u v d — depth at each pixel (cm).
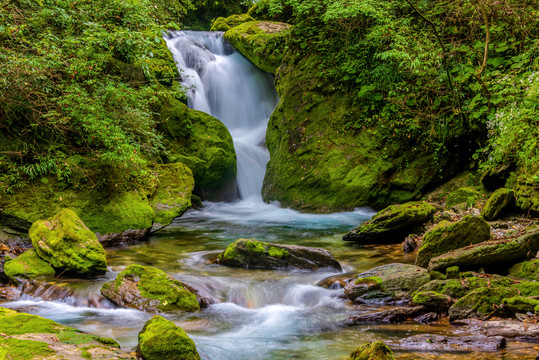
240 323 504
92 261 610
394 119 1047
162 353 371
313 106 1159
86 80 817
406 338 434
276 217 1069
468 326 456
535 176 717
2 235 714
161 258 718
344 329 474
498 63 917
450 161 1017
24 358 331
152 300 536
